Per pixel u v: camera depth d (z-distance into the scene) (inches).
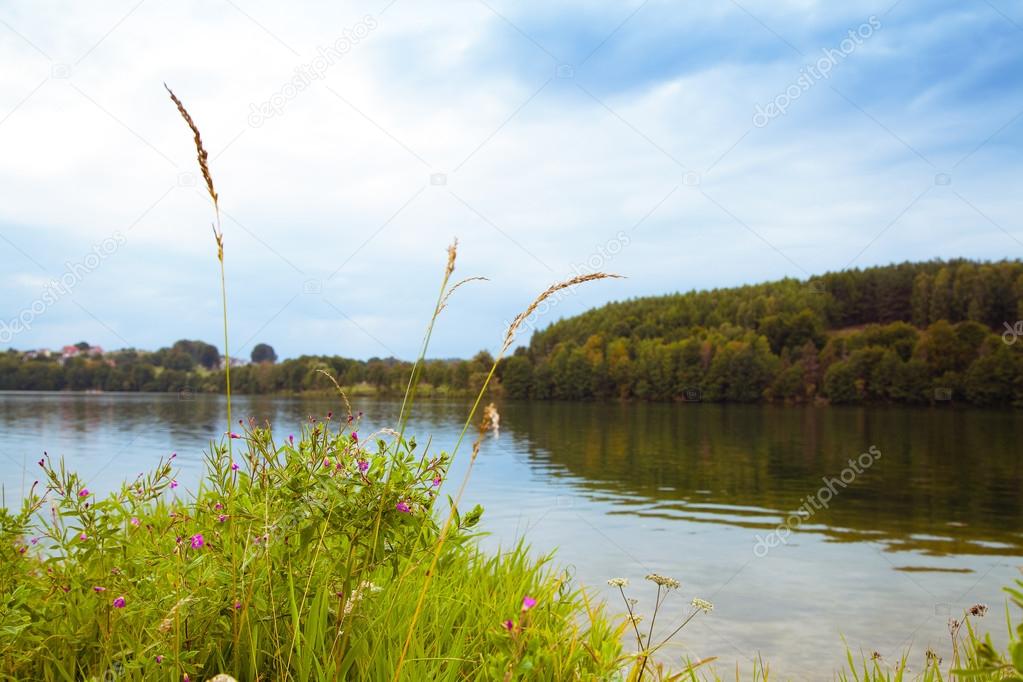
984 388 3511.3
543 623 157.6
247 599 112.3
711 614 345.1
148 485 145.4
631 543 557.6
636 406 4128.9
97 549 126.9
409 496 125.1
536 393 4872.0
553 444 1784.0
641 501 845.2
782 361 4237.2
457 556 189.2
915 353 3759.8
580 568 453.4
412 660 120.1
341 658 112.0
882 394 3794.3
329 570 126.6
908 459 1471.5
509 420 2869.1
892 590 416.2
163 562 127.6
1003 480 1119.6
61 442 1386.6
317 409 2293.3
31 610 124.6
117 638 120.8
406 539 128.9
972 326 3659.0
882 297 4537.4
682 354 4456.2
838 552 551.5
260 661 119.0
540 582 219.9
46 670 116.9
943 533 658.8
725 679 234.2
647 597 377.4
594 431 2299.5
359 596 113.7
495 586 202.7
